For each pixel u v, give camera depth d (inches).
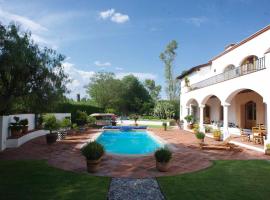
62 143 586.9
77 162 377.1
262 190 254.4
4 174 305.0
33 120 784.3
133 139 781.3
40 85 483.8
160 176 304.2
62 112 1051.9
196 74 1069.8
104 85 2055.9
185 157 427.2
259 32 668.1
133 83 2298.2
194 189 256.4
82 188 256.7
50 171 321.1
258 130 585.0
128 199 229.1
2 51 411.2
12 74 442.3
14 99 481.7
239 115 855.7
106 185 267.3
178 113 1573.6
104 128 1008.2
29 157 414.9
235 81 603.2
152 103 2082.9
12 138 525.7
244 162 387.9
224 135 652.1
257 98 760.3
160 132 895.7
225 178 297.4
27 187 256.8
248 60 754.8
